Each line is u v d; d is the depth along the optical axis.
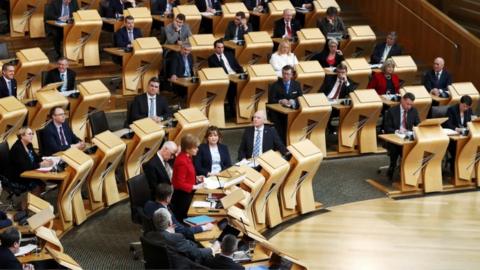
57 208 30.98
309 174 32.06
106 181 31.84
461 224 32.28
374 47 47.81
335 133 40.91
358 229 31.34
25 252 23.44
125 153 32.69
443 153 35.03
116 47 42.75
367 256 29.11
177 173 27.91
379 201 34.28
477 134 35.41
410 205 34.03
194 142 28.09
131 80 41.91
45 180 30.00
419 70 48.75
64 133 31.95
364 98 38.22
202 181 28.81
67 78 38.22
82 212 30.47
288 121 37.34
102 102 36.88
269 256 23.53
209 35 43.09
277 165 30.00
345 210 33.16
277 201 31.17
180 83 39.53
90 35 43.34
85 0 47.81
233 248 21.91
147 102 35.50
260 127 32.94
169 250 22.33
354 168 37.59
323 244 29.92
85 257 27.78
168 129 34.00
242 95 40.78
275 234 30.62
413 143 34.47
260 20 48.00
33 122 34.84
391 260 28.88
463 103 36.72
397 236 30.88
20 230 24.72
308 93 40.66
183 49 40.72
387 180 36.25
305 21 48.81
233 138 39.69
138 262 27.55
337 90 39.59
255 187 28.59
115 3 46.06
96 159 30.75
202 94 39.62
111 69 44.50
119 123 40.41
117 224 30.64
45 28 44.88
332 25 46.31
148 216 25.30
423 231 31.45
